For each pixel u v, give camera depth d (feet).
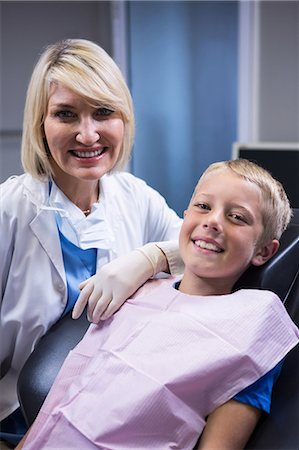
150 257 3.21
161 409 2.50
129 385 2.58
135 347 2.72
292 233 3.14
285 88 8.08
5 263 3.56
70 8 9.19
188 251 2.94
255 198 2.84
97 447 2.52
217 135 8.87
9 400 3.74
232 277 2.95
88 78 3.27
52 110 3.36
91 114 3.37
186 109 8.96
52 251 3.55
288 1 7.77
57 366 3.09
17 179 3.67
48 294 3.55
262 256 2.99
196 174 9.13
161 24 8.79
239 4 8.06
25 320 3.56
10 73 9.27
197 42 8.67
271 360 2.59
